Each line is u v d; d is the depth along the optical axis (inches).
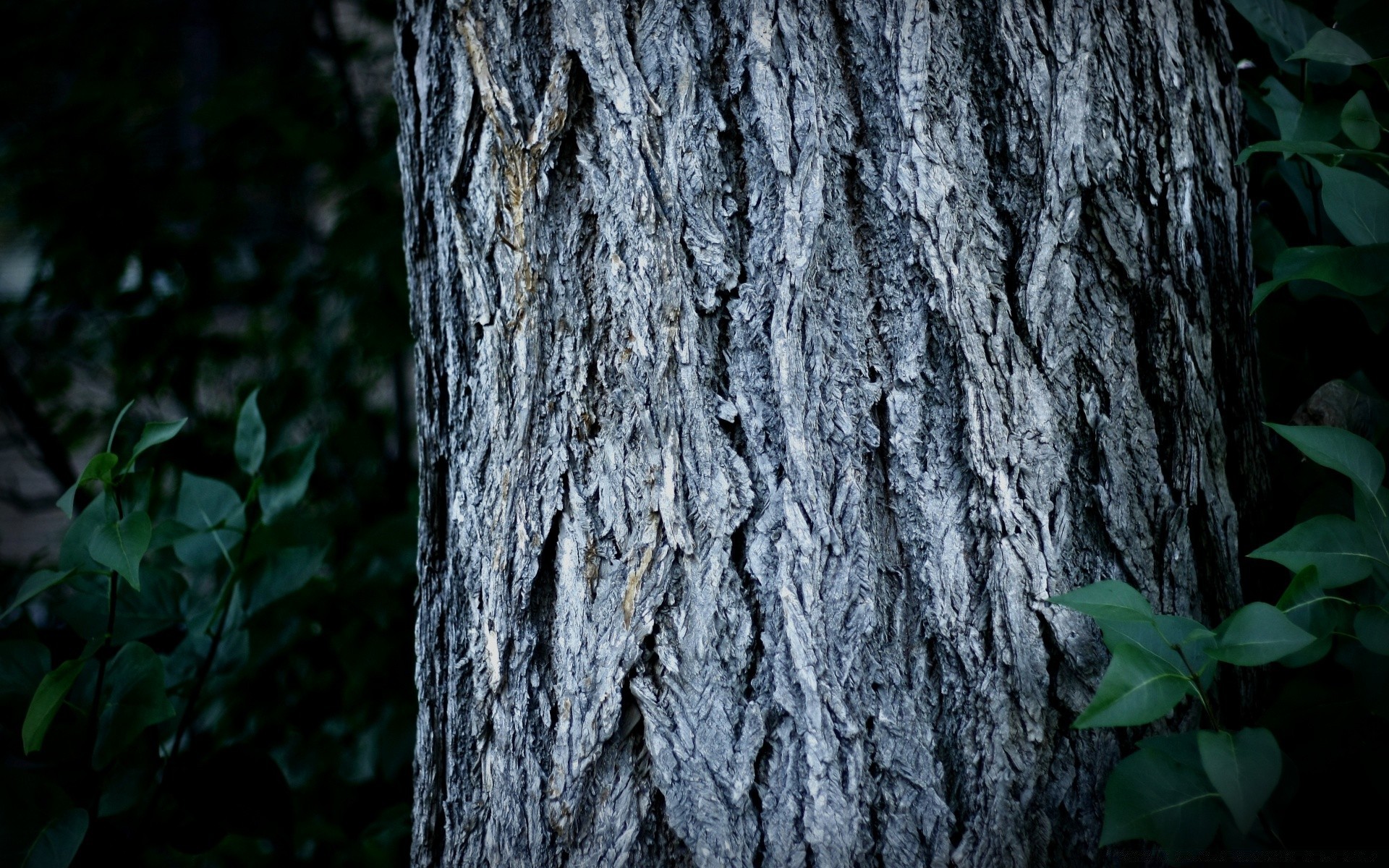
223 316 119.3
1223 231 58.1
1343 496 57.6
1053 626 55.0
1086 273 55.6
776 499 55.0
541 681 55.9
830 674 54.6
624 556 55.2
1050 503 55.2
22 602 60.3
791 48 55.1
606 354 55.6
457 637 58.0
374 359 99.6
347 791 77.9
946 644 54.9
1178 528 56.1
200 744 79.5
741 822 54.4
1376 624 53.4
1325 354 61.8
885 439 55.2
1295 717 55.4
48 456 117.2
